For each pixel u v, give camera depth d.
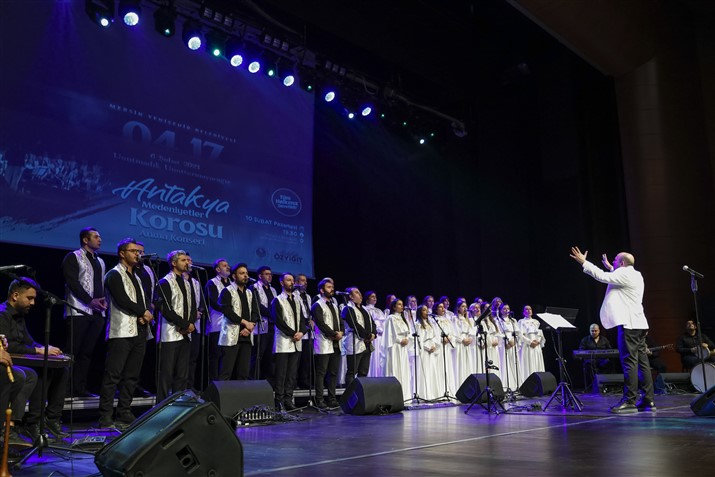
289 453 3.94
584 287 12.16
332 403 7.92
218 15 9.34
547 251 12.73
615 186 12.49
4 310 4.60
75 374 6.37
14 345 4.44
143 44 9.23
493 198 13.56
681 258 11.15
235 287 7.18
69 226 8.15
